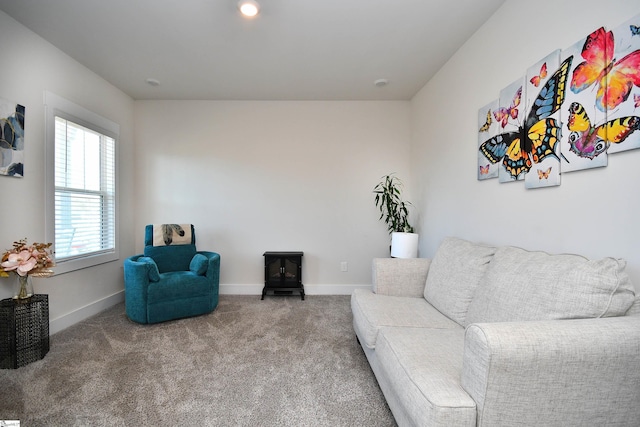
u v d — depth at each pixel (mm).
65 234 2736
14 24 2221
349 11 2137
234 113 3850
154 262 2920
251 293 3842
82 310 2865
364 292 2318
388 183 3770
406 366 1226
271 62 2877
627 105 1205
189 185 3828
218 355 2176
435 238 3115
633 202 1206
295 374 1932
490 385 940
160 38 2477
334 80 3281
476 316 1566
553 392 948
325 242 3895
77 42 2525
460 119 2605
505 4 2008
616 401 968
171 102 3816
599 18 1331
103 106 3209
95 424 1468
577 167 1440
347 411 1582
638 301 1111
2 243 2158
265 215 3869
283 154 3875
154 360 2094
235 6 2086
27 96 2330
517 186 1888
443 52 2693
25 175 2314
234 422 1493
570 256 1293
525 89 1792
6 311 1968
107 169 3309
